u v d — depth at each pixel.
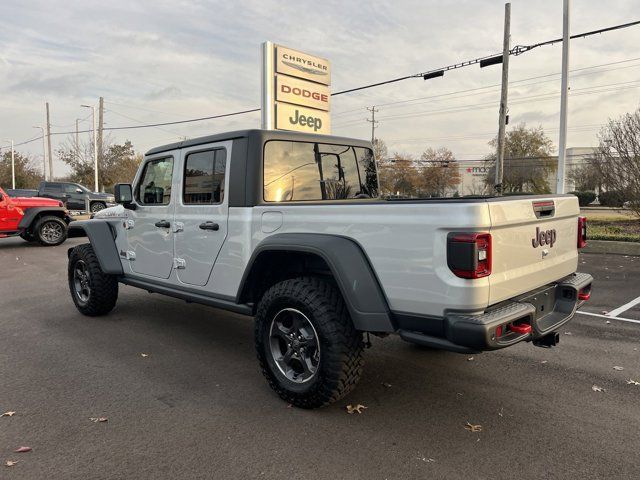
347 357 3.19
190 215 4.39
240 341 5.06
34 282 8.54
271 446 2.93
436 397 3.66
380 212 2.99
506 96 21.44
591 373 4.11
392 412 3.40
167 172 4.70
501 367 4.27
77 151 45.22
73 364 4.36
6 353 4.65
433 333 2.85
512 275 2.95
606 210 30.48
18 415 3.34
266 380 3.92
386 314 2.98
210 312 6.29
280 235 3.54
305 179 4.33
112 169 44.50
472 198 2.89
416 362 4.41
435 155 71.25
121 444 2.96
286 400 3.52
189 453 2.85
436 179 70.06
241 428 3.16
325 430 3.13
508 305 2.93
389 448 2.91
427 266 2.79
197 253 4.34
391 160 67.38
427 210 2.77
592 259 10.22
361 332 3.28
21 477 2.60
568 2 12.54
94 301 5.81
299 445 2.95
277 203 3.81
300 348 3.43
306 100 16.11
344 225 3.19
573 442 2.98
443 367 4.28
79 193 26.17
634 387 3.82
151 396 3.66
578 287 3.53
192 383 3.93
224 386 3.87
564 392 3.73
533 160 58.88
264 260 3.73
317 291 3.28
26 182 51.69
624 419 3.28
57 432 3.10
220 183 4.08
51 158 49.12
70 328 5.52
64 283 8.43
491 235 2.72
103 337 5.18
